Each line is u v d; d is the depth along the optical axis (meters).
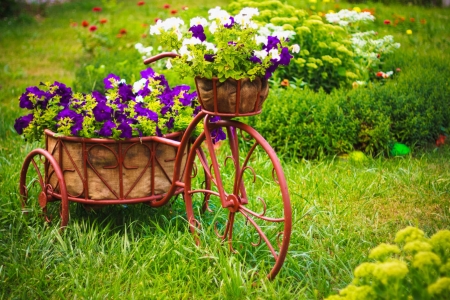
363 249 3.24
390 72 4.79
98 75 4.86
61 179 3.25
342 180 3.78
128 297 2.96
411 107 4.20
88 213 3.43
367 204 3.60
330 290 3.00
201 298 3.00
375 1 9.95
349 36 5.11
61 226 3.27
